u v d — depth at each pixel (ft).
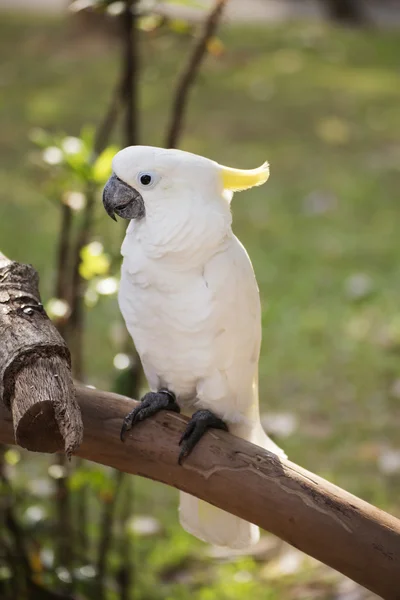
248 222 38.55
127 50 15.93
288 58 66.90
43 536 17.08
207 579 19.42
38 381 9.47
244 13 88.22
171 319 11.71
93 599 16.67
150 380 12.80
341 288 32.58
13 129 50.47
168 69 59.52
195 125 51.34
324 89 59.31
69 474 16.78
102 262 15.43
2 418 10.66
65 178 15.81
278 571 19.69
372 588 9.66
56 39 69.51
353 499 9.83
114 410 11.11
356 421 25.23
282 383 27.14
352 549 9.60
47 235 36.50
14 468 21.85
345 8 86.07
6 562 16.30
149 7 15.70
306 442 24.23
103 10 15.78
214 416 11.91
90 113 53.01
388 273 33.83
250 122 52.16
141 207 11.60
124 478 17.65
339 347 28.96
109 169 15.08
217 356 11.84
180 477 10.85
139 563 19.74
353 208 40.22
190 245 11.35
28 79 60.80
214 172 11.52
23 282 10.85
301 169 45.01
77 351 16.44
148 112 53.06
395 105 55.98
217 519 12.76
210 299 11.50
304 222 38.65
